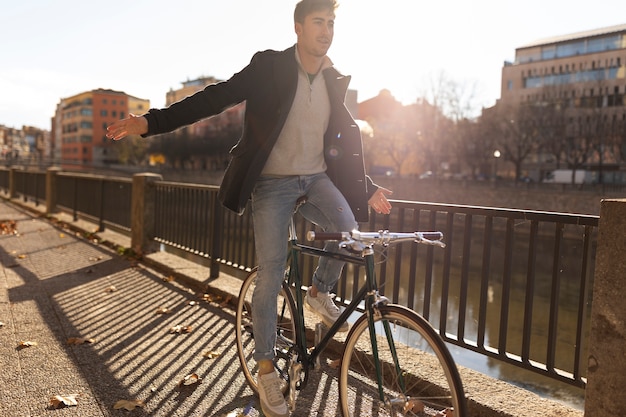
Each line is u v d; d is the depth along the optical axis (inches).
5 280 242.4
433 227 149.7
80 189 480.7
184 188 283.3
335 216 103.7
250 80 104.0
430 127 2497.5
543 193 1635.1
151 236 322.3
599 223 92.5
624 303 88.4
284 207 105.7
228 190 107.5
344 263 108.1
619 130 2110.0
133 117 96.4
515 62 2962.6
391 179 2003.0
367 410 98.2
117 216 386.3
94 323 177.2
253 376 122.1
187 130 3452.3
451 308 692.1
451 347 484.1
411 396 95.0
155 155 3986.2
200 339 162.1
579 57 2655.0
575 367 114.7
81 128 4820.4
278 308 115.2
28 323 175.5
